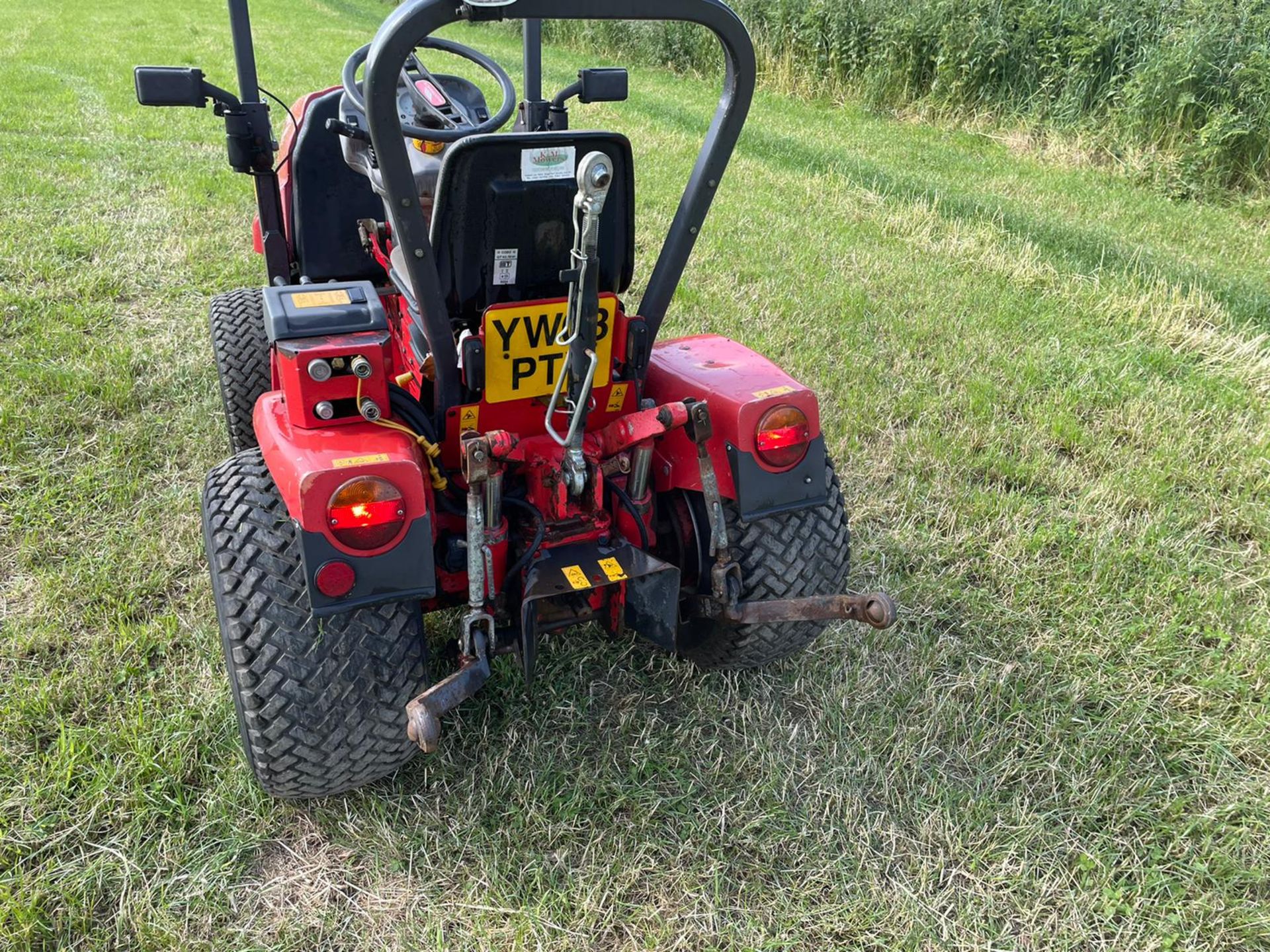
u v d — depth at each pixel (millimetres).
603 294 2357
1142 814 2600
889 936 2277
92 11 20391
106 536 3486
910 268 6707
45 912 2195
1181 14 10133
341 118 3742
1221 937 2295
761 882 2379
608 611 2613
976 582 3590
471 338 2230
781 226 7539
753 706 2926
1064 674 3072
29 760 2547
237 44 3473
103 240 6457
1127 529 3875
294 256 4156
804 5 13281
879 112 12375
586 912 2262
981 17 11398
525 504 2467
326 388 2160
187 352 4961
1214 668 3137
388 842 2406
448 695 2092
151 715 2721
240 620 2150
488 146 2016
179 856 2348
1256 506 4035
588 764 2678
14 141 8922
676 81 14211
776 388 2578
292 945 2178
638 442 2459
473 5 1829
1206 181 9367
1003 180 9531
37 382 4453
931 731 2840
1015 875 2418
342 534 2035
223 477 2363
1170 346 5723
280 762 2213
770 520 2695
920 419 4652
